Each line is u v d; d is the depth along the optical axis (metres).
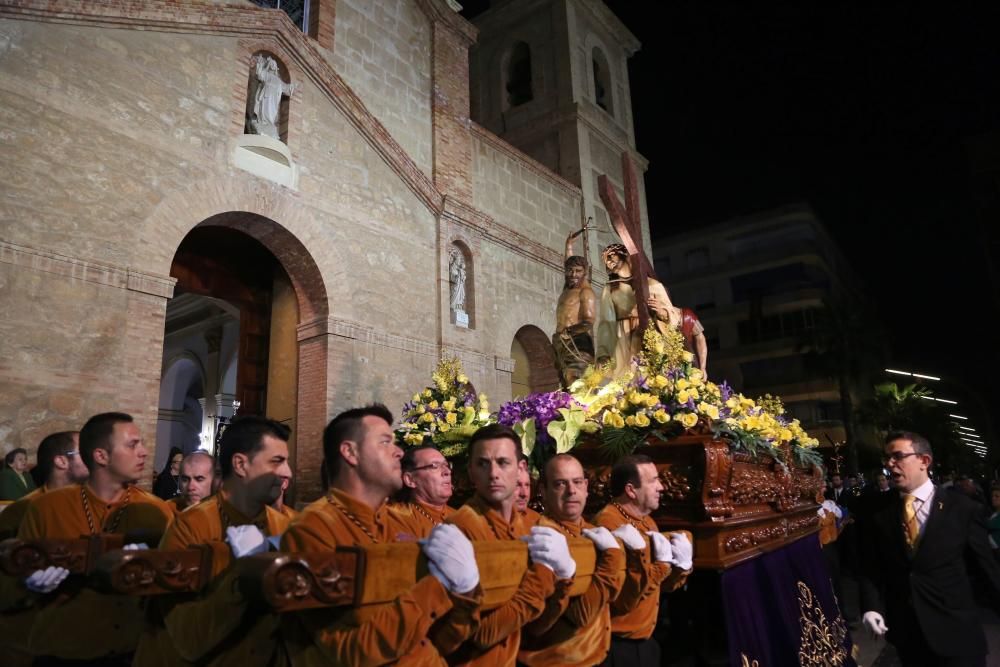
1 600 3.29
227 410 17.98
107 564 2.02
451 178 14.76
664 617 5.18
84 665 3.29
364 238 12.27
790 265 41.00
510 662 2.86
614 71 22.62
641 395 4.80
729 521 4.39
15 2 8.32
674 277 44.28
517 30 21.86
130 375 8.62
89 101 8.88
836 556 9.05
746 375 40.69
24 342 7.78
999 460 51.22
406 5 14.83
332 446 2.70
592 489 4.97
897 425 37.28
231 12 10.70
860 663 7.05
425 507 3.79
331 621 2.06
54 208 8.29
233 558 2.35
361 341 11.74
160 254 9.23
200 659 2.59
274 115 11.22
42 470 4.42
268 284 12.88
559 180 18.39
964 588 4.07
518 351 17.06
